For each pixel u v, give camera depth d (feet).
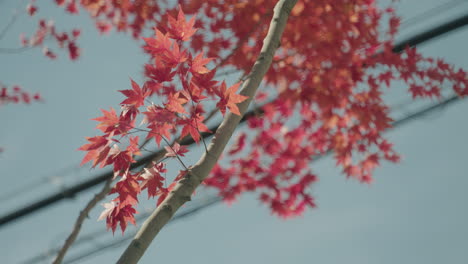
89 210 12.92
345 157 18.40
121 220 7.78
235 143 18.34
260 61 9.11
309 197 18.43
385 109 16.96
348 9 15.61
